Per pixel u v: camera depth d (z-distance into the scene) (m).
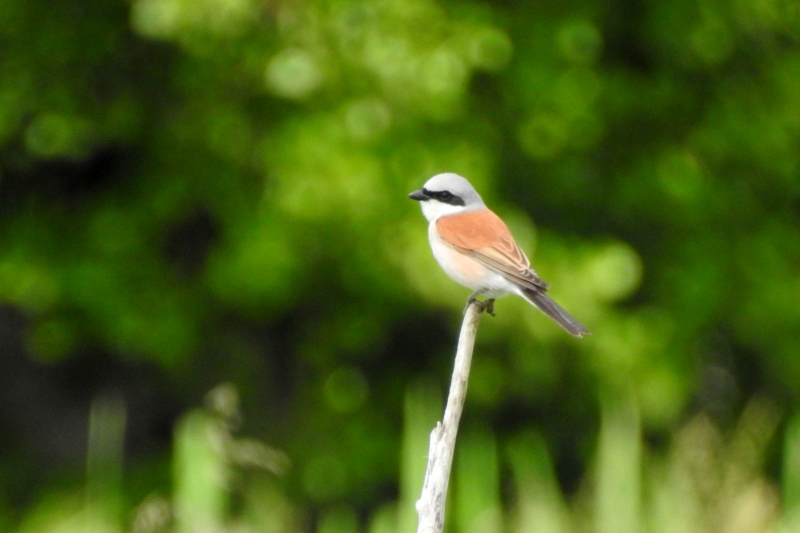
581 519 8.50
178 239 16.12
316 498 15.85
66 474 16.20
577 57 14.63
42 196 15.65
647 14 15.33
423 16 13.39
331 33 13.24
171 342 14.84
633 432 8.12
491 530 8.30
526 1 15.08
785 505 8.18
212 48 13.23
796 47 16.50
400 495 16.31
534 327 13.99
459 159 13.60
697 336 15.98
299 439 16.12
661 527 8.20
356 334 15.84
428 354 16.81
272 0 13.27
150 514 7.50
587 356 14.52
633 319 14.94
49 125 13.91
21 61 14.26
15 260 14.82
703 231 16.08
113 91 14.52
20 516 15.26
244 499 9.88
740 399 18.11
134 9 13.12
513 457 11.95
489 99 14.80
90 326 15.26
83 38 14.38
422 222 13.59
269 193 13.63
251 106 14.19
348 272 14.49
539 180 15.46
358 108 13.30
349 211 13.37
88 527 9.26
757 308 16.09
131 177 15.30
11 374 16.55
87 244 15.14
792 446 8.28
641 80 15.69
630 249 15.31
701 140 15.72
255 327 16.45
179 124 14.27
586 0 15.12
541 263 14.28
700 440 8.63
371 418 16.38
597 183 15.51
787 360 16.61
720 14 15.23
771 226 16.67
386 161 13.48
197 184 14.78
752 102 16.03
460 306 13.90
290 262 13.87
